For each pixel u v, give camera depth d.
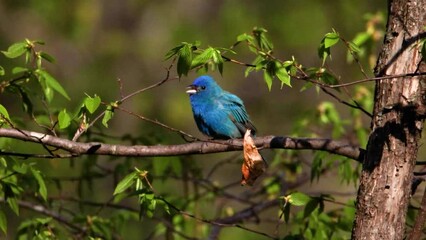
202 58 8.02
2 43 25.61
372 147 7.61
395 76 7.05
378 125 7.58
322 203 9.03
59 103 24.61
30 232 11.10
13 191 9.62
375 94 7.71
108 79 26.53
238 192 25.16
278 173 13.68
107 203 11.72
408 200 7.57
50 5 25.78
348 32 24.16
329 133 14.65
